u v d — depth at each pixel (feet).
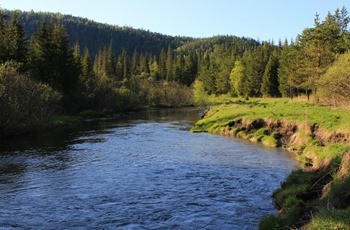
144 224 53.11
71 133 160.86
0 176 81.66
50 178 79.97
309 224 39.68
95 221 54.39
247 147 119.03
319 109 144.97
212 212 57.77
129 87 373.61
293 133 125.80
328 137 101.24
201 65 582.35
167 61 595.06
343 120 110.32
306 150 101.86
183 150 114.83
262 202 62.28
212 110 230.68
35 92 168.76
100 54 589.32
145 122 213.87
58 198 65.67
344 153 62.13
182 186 73.20
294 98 274.16
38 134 157.28
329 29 221.46
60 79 237.25
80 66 283.18
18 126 156.66
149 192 69.15
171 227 51.80
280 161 95.55
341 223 35.76
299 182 66.64
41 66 228.22
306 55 226.38
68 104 239.91
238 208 59.47
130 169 88.53
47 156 105.19
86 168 89.81
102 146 123.34
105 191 70.03
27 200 64.49
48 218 55.67
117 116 261.65
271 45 499.51
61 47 243.40
